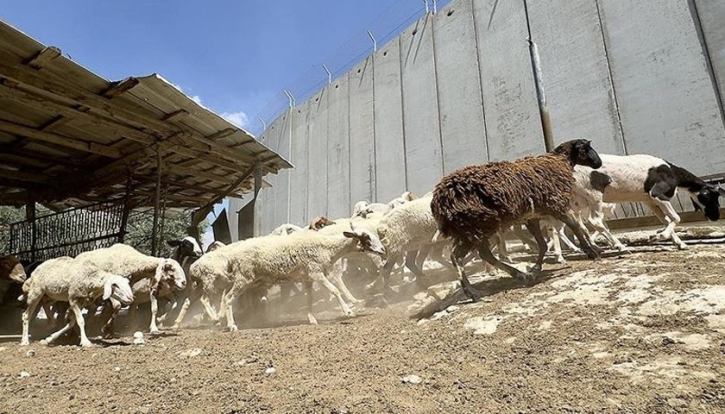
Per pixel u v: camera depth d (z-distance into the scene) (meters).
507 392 2.60
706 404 2.07
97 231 10.96
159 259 6.84
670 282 3.77
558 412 2.26
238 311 7.96
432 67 15.73
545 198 5.12
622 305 3.55
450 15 15.26
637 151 9.86
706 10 9.05
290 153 23.80
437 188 5.27
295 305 9.01
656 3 9.83
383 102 17.75
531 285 4.91
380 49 18.39
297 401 2.88
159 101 8.29
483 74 13.77
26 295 6.77
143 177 12.09
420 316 5.11
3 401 3.49
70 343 6.32
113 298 6.12
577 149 5.72
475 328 3.95
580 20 11.29
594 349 2.94
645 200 6.52
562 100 11.46
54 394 3.61
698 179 6.57
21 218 21.28
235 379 3.52
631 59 10.15
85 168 11.33
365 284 9.59
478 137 13.67
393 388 2.92
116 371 4.19
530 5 12.58
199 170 12.21
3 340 7.02
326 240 6.23
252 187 14.34
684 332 2.84
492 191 4.86
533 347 3.22
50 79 6.93
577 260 6.27
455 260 5.02
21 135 9.08
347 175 19.27
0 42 6.05
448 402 2.59
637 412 2.12
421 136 15.79
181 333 6.41
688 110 9.11
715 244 5.75
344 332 4.85
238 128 9.78
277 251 6.16
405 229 7.19
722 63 8.72
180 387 3.47
